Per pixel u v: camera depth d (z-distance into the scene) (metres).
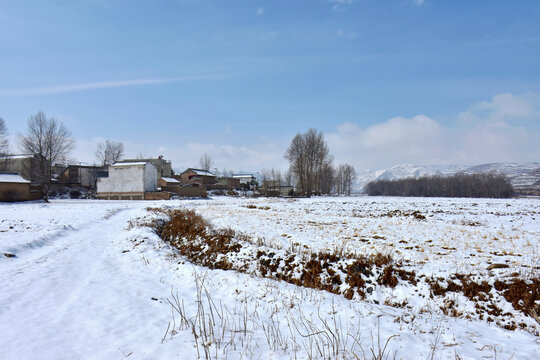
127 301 6.75
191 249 12.59
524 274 7.36
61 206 34.91
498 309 6.45
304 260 9.23
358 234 14.45
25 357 4.29
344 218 21.88
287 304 6.46
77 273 8.93
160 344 4.70
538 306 6.22
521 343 4.95
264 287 7.51
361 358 4.20
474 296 6.91
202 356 4.29
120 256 11.30
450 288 7.25
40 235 13.89
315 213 26.44
